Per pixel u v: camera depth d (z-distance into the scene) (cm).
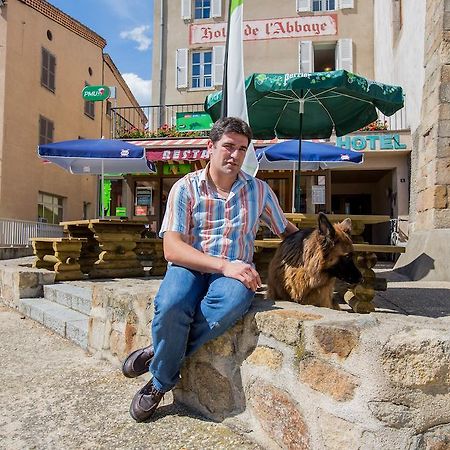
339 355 188
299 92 621
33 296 635
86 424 258
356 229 533
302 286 289
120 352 357
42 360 391
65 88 1920
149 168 938
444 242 737
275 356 221
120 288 383
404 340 172
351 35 1445
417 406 170
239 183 258
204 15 1507
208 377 264
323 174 1200
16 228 1458
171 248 242
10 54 1569
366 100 618
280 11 1462
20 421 263
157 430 248
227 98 540
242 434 239
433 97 833
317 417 196
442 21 809
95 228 687
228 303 233
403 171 1147
